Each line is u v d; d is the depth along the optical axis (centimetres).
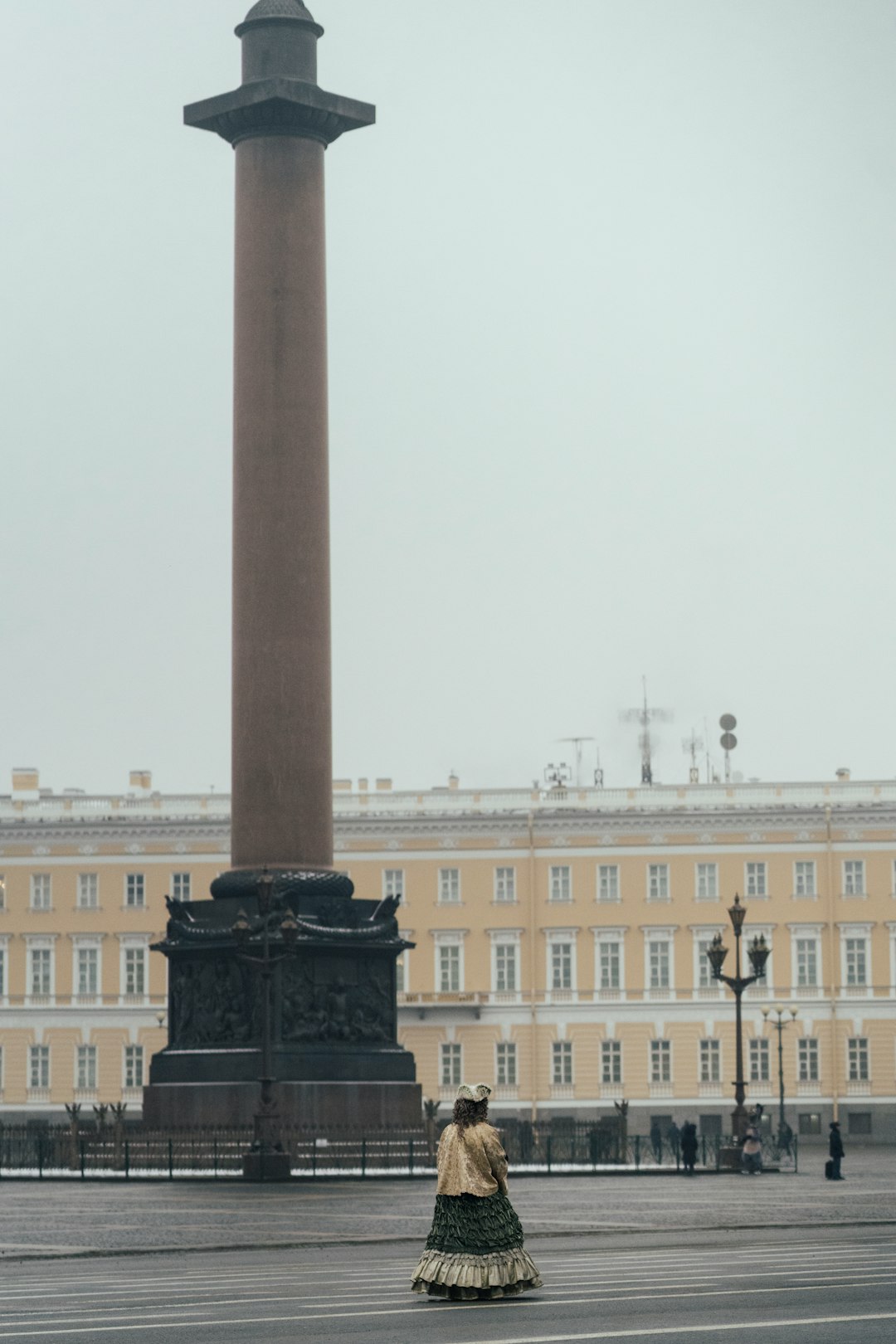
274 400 7675
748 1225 4166
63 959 13012
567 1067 12750
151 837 13062
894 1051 12606
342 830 12988
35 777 13612
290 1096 7438
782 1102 11006
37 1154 7425
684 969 12769
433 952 12862
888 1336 2144
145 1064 12875
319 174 7838
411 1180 6662
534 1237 3869
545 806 13012
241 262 7788
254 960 6912
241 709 7650
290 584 7612
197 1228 4191
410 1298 2652
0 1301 2652
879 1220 4322
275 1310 2498
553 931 12838
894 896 12700
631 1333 2181
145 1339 2186
